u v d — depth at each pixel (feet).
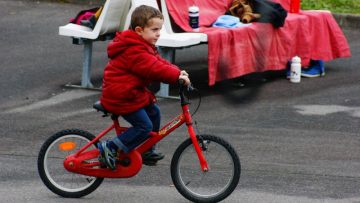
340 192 41.27
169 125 38.47
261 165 45.80
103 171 38.91
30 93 62.39
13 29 85.51
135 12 37.47
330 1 95.30
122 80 37.35
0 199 39.40
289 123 55.16
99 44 80.59
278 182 42.80
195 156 40.19
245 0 68.59
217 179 39.93
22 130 52.65
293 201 39.65
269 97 62.49
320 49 70.18
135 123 37.83
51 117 55.88
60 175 40.27
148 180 42.86
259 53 65.21
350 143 50.67
